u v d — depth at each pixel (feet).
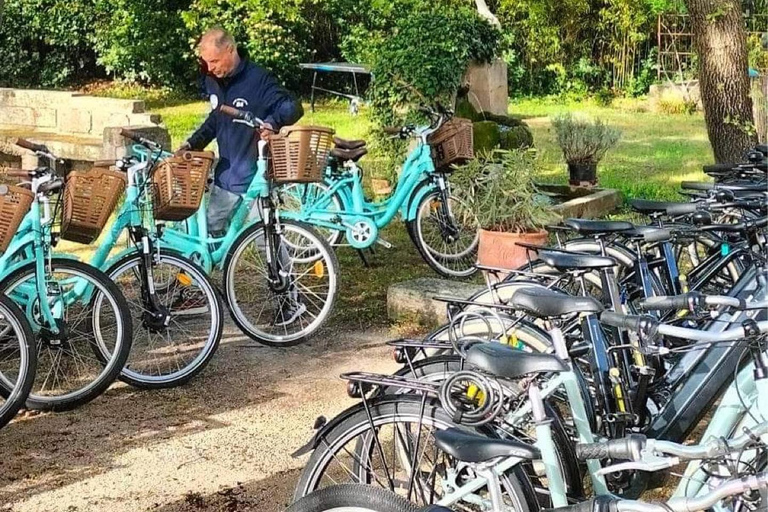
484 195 19.25
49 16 61.98
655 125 54.70
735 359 9.64
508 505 7.66
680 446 7.16
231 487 11.89
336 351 17.13
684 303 8.32
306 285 18.26
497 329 10.11
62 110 31.91
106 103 30.94
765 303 8.69
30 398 13.96
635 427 9.89
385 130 22.50
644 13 66.64
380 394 8.41
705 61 22.03
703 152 43.52
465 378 7.83
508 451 6.98
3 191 12.73
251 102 18.10
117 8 61.31
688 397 9.83
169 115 55.83
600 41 69.41
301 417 14.11
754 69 46.83
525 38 68.13
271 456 12.78
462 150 21.48
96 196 14.11
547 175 35.60
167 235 16.84
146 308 15.38
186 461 12.60
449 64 29.50
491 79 32.71
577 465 8.35
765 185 14.43
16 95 32.94
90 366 15.40
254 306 17.92
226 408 14.43
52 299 14.14
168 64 63.10
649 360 10.10
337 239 23.36
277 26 59.62
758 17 59.82
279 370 16.12
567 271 10.98
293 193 20.88
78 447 12.98
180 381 15.21
